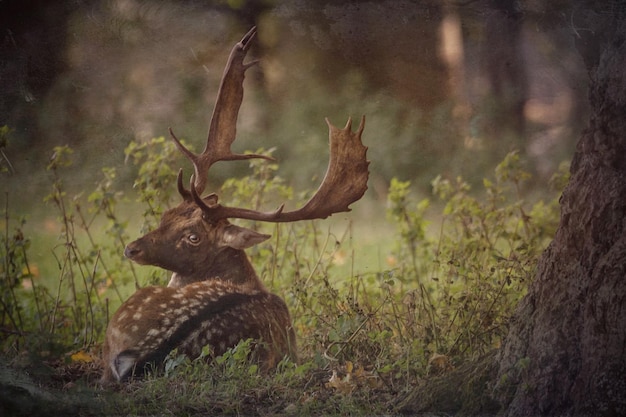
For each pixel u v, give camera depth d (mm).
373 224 16781
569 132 18016
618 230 7168
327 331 9586
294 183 17516
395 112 18891
